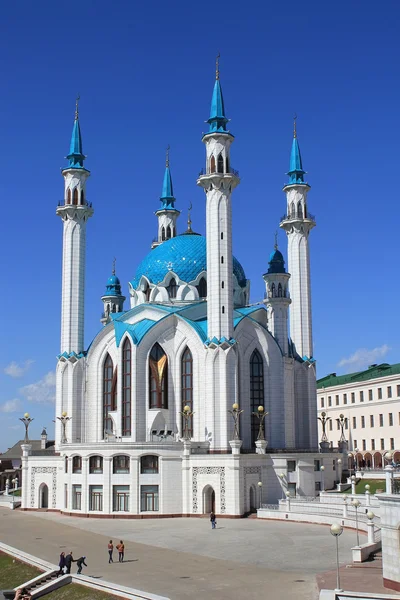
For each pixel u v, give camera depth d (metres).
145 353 115.25
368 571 56.88
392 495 49.47
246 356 117.94
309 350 127.81
